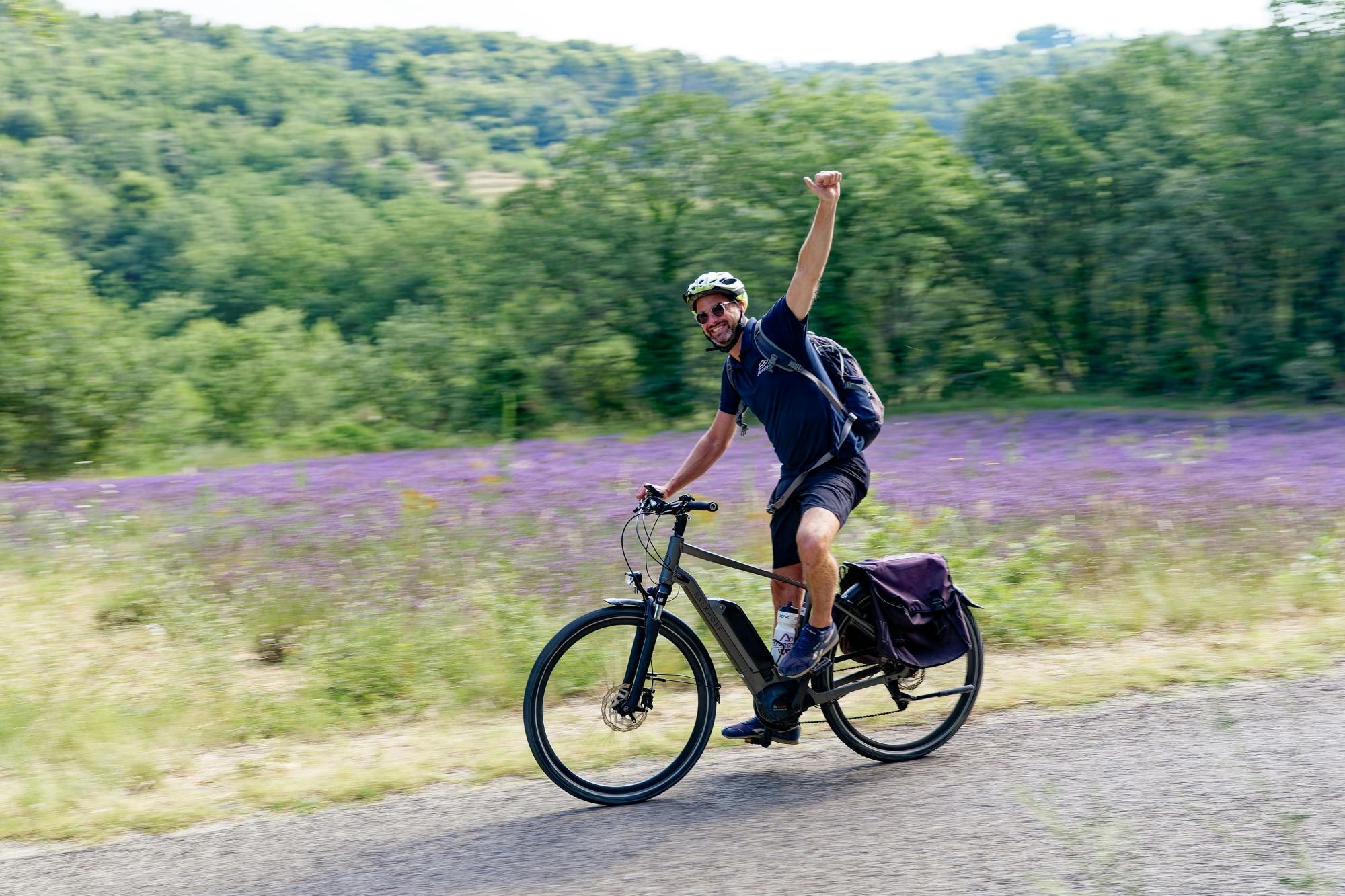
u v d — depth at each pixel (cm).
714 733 512
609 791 432
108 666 628
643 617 451
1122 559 748
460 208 3981
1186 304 2288
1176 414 1848
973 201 2402
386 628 636
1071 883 342
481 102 15288
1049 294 2434
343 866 381
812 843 381
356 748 511
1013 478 1075
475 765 471
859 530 820
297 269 4834
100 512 1037
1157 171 2312
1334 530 814
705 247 2334
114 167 7562
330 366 2536
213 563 803
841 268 2341
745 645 455
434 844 396
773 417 447
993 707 514
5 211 2095
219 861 388
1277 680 532
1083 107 2559
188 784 470
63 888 371
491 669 584
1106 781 420
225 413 2455
